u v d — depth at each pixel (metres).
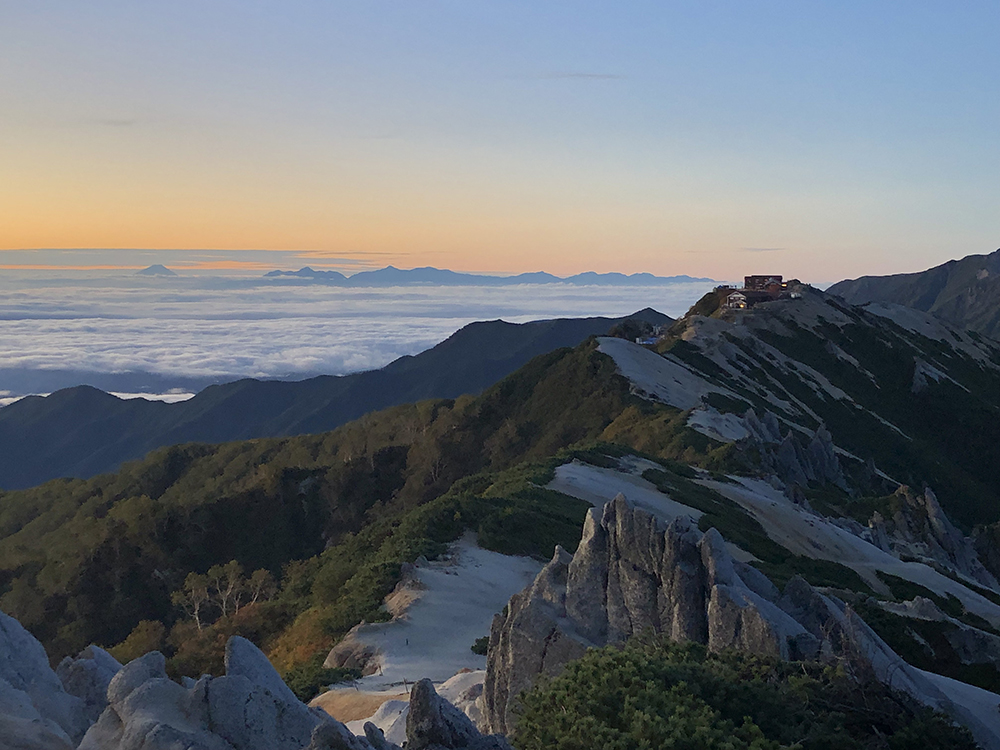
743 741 17.27
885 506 104.06
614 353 152.62
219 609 85.50
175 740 14.12
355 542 67.88
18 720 15.34
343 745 13.81
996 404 199.00
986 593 82.69
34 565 117.94
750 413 125.00
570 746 17.53
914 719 19.50
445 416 156.00
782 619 23.00
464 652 40.03
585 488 75.44
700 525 69.00
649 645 23.12
